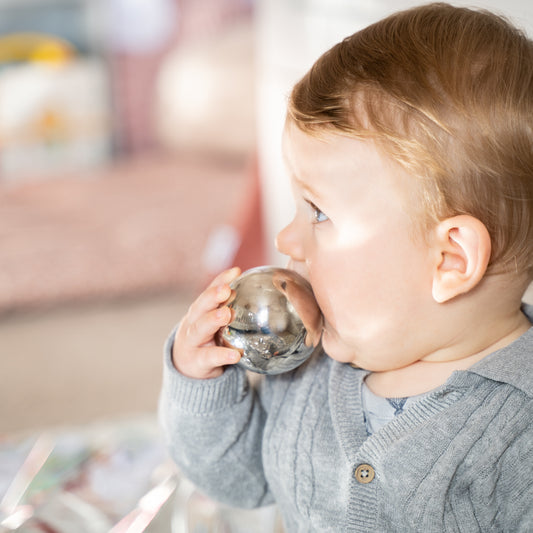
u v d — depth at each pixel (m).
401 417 0.66
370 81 0.62
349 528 0.66
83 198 3.35
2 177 3.65
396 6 1.14
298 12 1.49
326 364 0.77
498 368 0.63
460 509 0.64
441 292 0.63
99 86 3.79
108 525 0.89
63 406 1.95
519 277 0.66
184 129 3.86
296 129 0.65
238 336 0.66
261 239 2.09
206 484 0.79
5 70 3.58
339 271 0.65
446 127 0.60
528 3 0.94
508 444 0.62
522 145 0.61
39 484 0.95
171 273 2.65
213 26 3.81
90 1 3.68
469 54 0.62
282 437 0.75
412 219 0.62
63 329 2.39
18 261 2.68
